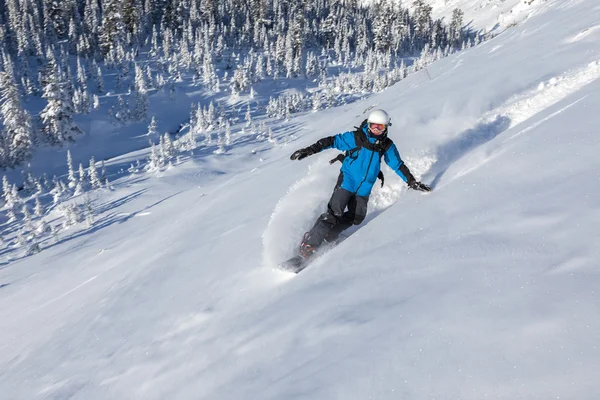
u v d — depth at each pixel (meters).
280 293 3.45
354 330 2.28
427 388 1.68
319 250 3.97
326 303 2.75
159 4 108.31
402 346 1.96
